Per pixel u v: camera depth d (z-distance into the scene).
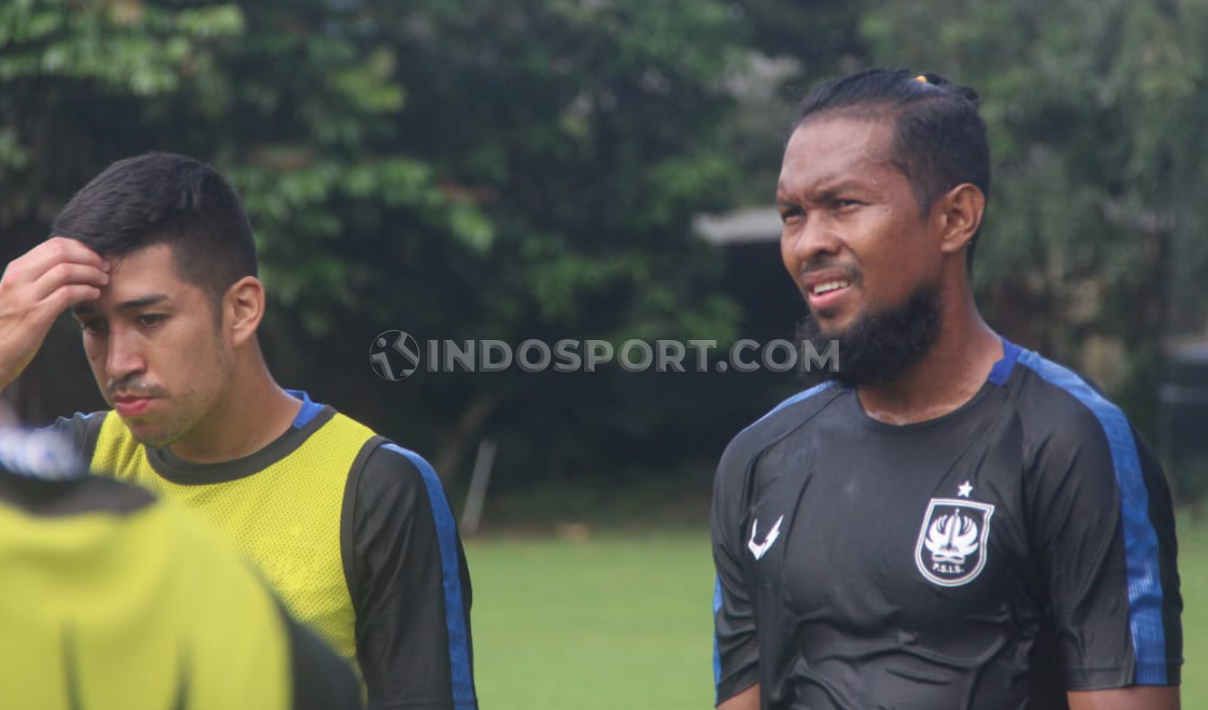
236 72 49.06
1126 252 53.91
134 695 3.47
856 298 7.98
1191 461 54.59
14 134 47.69
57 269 7.63
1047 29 54.53
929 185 7.98
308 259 49.03
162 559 3.55
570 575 38.47
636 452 62.41
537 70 54.94
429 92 55.66
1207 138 52.50
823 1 63.50
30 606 3.45
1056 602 7.71
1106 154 54.66
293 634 3.65
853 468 8.20
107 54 45.59
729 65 56.38
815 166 8.03
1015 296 56.94
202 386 7.94
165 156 8.09
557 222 57.34
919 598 7.79
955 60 56.38
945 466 7.94
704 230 64.56
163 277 7.77
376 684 8.20
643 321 55.50
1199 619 29.66
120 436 8.80
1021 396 7.99
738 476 8.72
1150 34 52.19
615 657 26.91
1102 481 7.64
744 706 8.69
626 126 57.22
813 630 8.15
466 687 8.33
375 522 8.20
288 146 49.69
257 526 8.20
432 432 57.62
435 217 50.75
